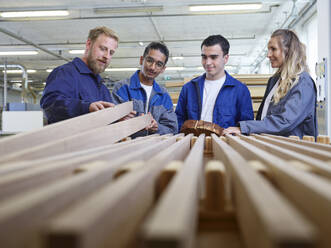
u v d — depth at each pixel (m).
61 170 0.45
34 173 0.38
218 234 0.38
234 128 1.76
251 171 0.39
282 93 1.93
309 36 7.55
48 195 0.28
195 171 0.40
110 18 8.16
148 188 0.39
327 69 4.61
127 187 0.31
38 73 15.13
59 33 9.49
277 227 0.20
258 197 0.27
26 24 8.62
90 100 2.01
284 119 1.74
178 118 2.69
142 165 0.47
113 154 0.64
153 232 0.19
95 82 2.13
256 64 12.99
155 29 9.01
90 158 0.54
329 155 0.58
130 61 13.05
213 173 0.42
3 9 7.04
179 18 8.25
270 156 0.55
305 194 0.31
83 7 6.83
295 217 0.22
